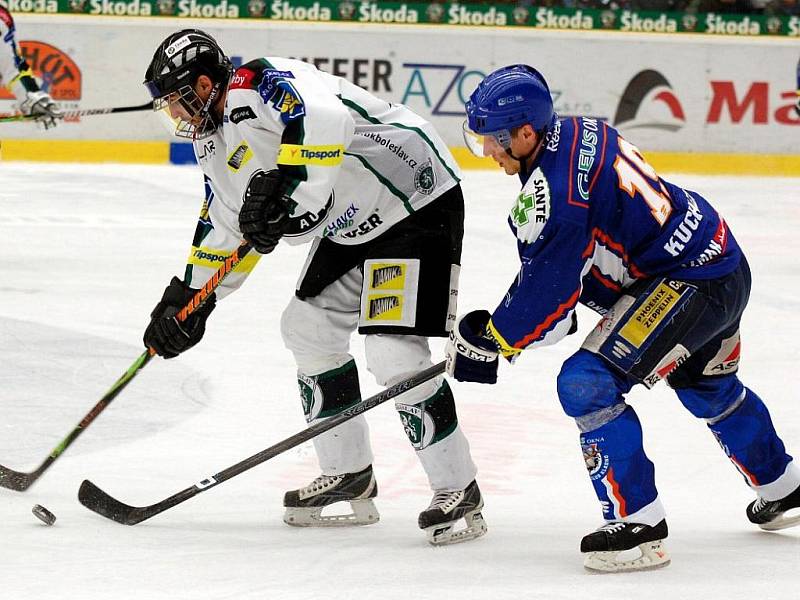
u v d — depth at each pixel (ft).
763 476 29.35
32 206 91.45
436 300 29.17
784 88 125.90
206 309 30.35
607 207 25.61
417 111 123.44
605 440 26.25
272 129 28.09
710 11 124.67
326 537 29.27
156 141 119.03
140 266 69.87
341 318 30.58
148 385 45.32
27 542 27.43
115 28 117.29
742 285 27.12
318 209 27.53
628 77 124.88
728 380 28.91
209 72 28.68
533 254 25.44
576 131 25.99
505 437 40.16
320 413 30.68
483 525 29.25
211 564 26.25
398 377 29.14
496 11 123.03
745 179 122.52
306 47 122.31
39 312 56.90
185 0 119.14
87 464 35.55
